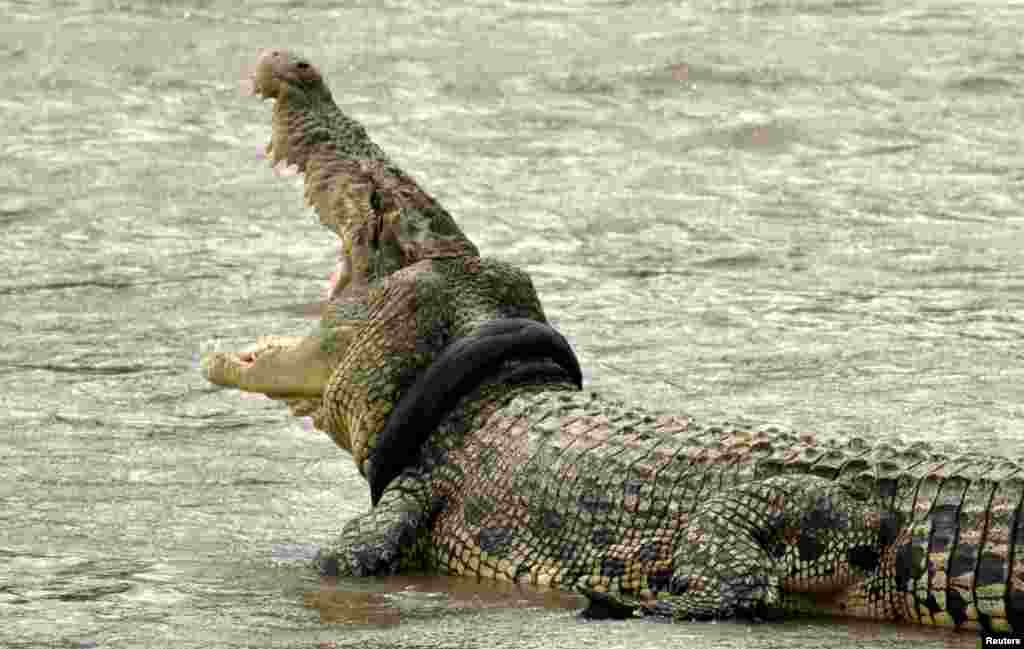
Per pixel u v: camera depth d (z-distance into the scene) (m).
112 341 49.12
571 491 30.72
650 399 42.88
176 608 28.73
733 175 70.94
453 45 92.12
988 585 26.66
